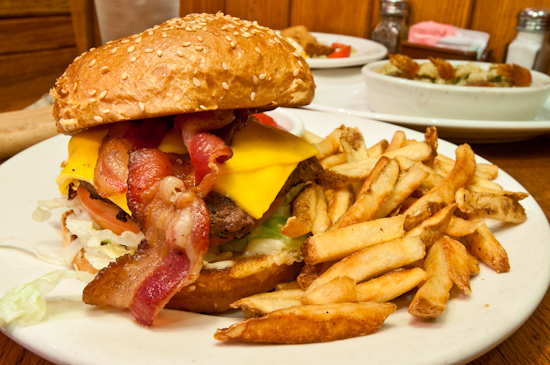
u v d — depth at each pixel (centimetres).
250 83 34
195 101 32
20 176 42
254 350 26
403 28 87
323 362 24
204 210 30
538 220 38
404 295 34
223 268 34
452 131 55
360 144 42
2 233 36
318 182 39
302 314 27
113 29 60
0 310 26
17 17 79
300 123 48
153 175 31
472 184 41
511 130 53
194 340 27
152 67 32
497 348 31
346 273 32
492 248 34
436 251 33
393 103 59
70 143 36
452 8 86
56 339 26
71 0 85
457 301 31
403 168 39
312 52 79
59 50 85
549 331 33
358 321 27
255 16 102
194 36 33
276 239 35
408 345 26
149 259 30
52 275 30
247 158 34
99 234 34
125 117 32
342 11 96
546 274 33
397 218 34
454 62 69
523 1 81
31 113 53
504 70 61
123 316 30
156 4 59
